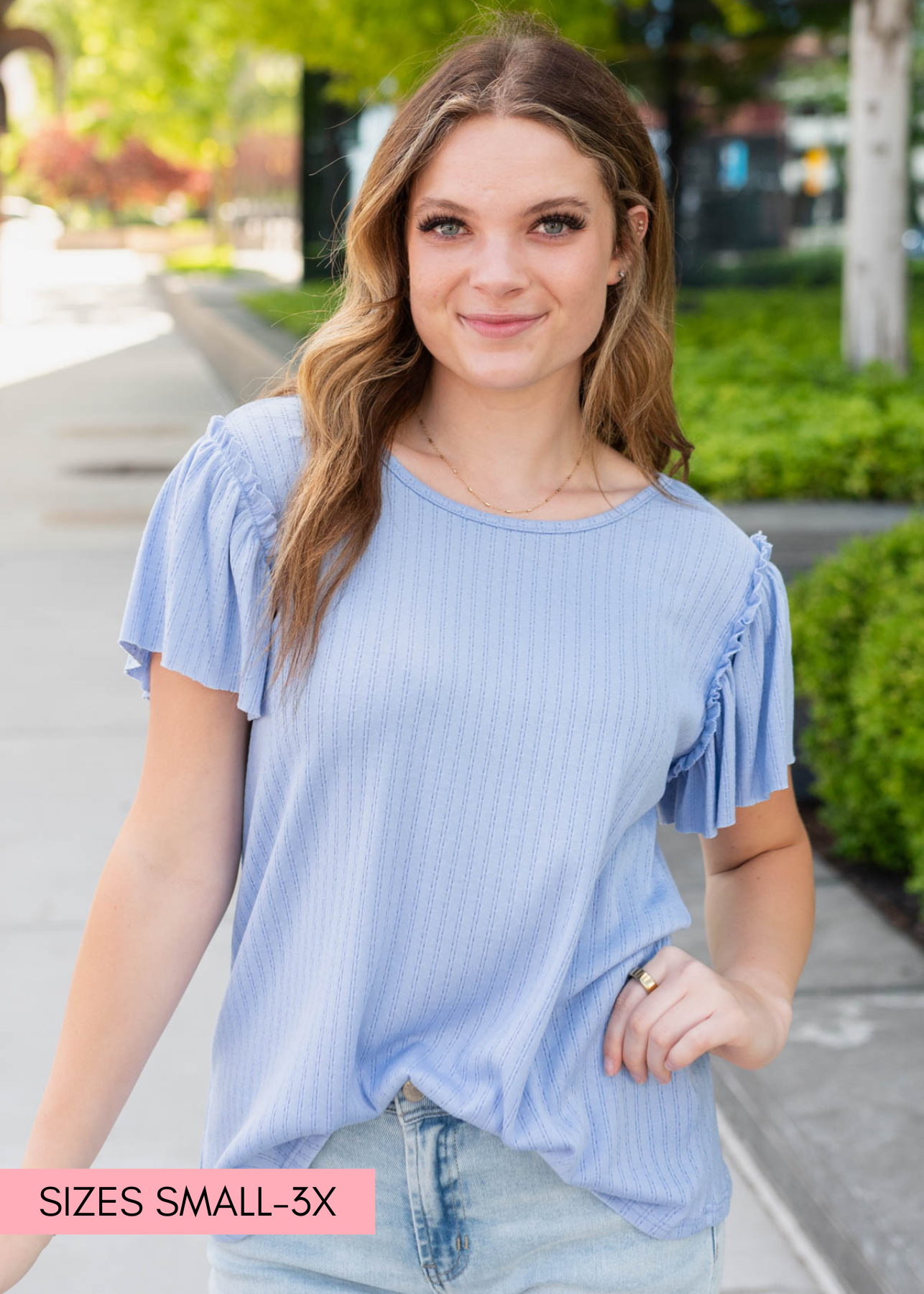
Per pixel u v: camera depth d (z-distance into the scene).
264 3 11.95
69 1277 2.58
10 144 66.38
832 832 4.36
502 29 1.40
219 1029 1.40
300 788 1.29
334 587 1.27
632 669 1.32
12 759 5.09
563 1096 1.31
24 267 45.47
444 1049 1.32
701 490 6.06
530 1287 1.35
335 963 1.28
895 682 3.61
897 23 8.36
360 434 1.32
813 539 5.38
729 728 1.44
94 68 41.56
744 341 11.17
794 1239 2.61
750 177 18.38
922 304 14.24
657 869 1.46
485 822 1.29
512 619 1.31
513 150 1.27
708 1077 1.46
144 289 35.28
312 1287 1.34
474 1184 1.33
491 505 1.38
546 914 1.30
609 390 1.46
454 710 1.27
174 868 1.34
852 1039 2.98
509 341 1.31
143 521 9.07
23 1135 2.92
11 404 14.61
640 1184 1.34
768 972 1.47
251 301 20.00
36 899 4.00
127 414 13.91
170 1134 2.97
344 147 22.47
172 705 1.35
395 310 1.37
